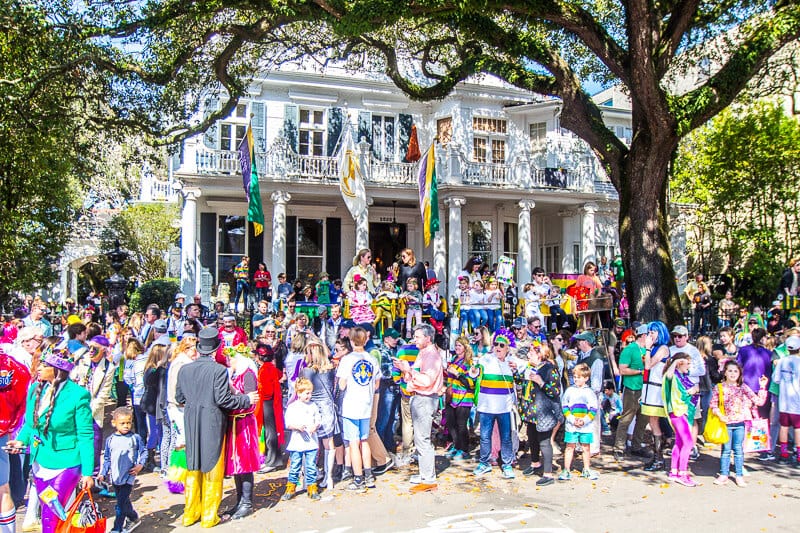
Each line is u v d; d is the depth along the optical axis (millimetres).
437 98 16891
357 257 14594
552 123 27078
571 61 19688
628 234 14258
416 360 9109
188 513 7367
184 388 7422
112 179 31812
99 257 36906
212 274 24125
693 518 7582
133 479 7145
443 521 7469
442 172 24250
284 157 22969
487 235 26953
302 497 8414
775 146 26250
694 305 21984
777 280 25562
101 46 14938
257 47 18547
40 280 21906
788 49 21312
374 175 24031
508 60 16859
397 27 17922
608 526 7293
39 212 21828
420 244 26672
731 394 9039
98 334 8469
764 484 9078
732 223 28625
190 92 20609
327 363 8742
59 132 16328
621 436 10703
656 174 13812
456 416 10492
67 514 6176
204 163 22250
